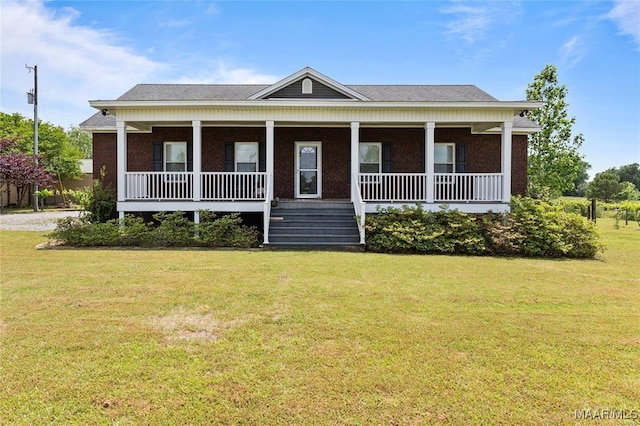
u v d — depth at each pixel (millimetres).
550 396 2930
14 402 2768
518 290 6070
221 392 2928
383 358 3531
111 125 13594
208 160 13750
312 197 13906
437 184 12453
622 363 3486
